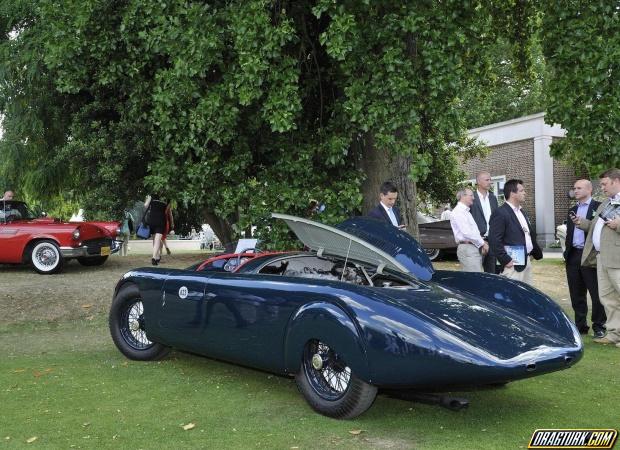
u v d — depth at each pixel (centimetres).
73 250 1099
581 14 802
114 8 933
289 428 391
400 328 368
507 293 469
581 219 682
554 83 820
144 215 1186
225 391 484
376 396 421
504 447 356
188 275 519
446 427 394
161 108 853
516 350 367
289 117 781
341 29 727
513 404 446
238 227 894
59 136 1291
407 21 752
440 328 366
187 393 477
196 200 926
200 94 854
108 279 1046
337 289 404
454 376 354
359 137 934
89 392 480
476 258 705
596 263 680
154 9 821
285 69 802
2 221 1133
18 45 1181
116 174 1141
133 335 600
